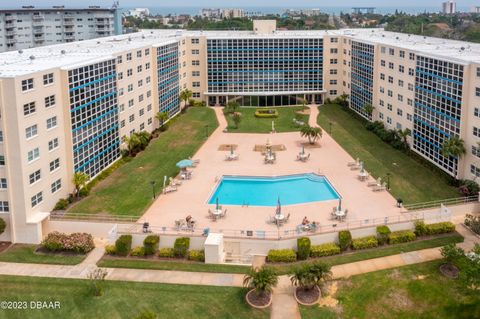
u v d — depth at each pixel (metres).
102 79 70.62
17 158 52.12
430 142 74.00
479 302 41.59
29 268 48.19
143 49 88.44
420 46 84.56
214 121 103.75
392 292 43.31
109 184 68.06
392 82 87.81
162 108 100.06
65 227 55.44
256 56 116.31
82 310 41.38
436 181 67.19
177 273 47.00
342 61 118.12
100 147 71.25
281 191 66.25
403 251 50.12
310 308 41.59
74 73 62.31
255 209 59.69
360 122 101.31
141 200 62.28
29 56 69.06
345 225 54.00
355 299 42.59
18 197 52.91
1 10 170.50
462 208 58.12
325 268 43.31
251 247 50.72
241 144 86.69
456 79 65.50
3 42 172.75
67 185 62.84
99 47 86.62
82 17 193.12
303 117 105.50
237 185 68.75
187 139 90.25
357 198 61.88
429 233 53.16
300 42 116.25
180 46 111.88
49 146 58.19
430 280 44.72
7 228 53.59
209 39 115.44
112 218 56.66
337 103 119.25
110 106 74.12
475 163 62.56
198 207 60.09
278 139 89.62
